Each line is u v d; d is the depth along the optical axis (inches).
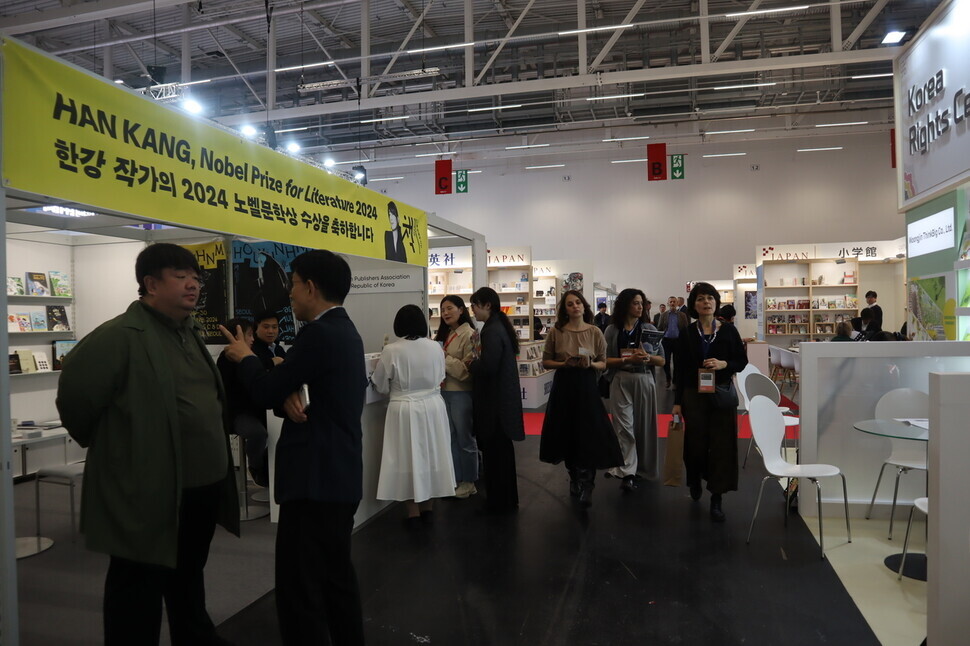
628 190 717.3
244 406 132.8
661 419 308.7
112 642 72.9
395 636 100.7
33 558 139.6
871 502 155.3
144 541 70.4
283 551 77.1
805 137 665.6
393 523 158.2
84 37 433.4
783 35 473.7
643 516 160.6
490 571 126.5
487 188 751.7
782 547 138.2
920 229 242.2
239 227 118.0
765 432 144.4
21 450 210.8
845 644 96.4
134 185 93.3
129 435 70.6
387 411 155.9
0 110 73.4
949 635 84.9
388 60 488.4
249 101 558.3
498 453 165.6
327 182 152.2
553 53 487.5
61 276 235.3
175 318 79.0
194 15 415.8
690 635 99.7
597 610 108.9
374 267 235.1
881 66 497.4
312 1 387.9
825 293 519.2
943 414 84.1
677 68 361.7
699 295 157.6
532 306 479.2
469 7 383.6
